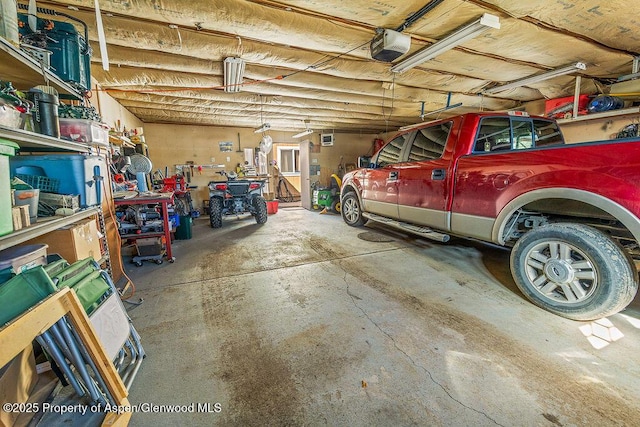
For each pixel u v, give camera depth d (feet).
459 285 7.95
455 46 9.18
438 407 3.90
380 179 12.51
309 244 12.82
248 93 15.11
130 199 9.68
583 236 5.70
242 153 25.70
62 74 6.45
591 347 5.08
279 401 4.05
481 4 7.05
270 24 7.73
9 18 4.41
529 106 16.92
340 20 7.89
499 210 7.23
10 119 4.08
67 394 3.84
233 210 18.60
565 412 3.74
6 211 3.64
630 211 5.00
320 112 19.56
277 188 29.96
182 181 17.65
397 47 8.23
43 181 5.78
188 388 4.32
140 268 9.98
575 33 8.48
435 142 9.59
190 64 10.41
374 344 5.34
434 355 4.99
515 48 9.45
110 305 4.51
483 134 8.41
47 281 3.17
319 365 4.79
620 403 3.85
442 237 9.19
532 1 6.88
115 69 10.87
